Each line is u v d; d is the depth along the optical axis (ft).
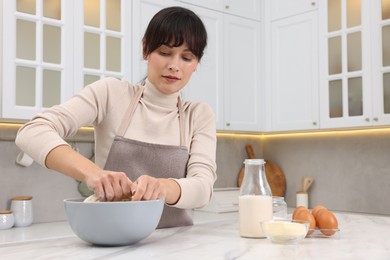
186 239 3.53
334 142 10.68
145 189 3.28
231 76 10.12
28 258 2.78
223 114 9.93
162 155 4.32
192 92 9.39
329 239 3.60
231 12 10.17
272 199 4.05
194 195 3.80
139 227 3.16
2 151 8.12
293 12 10.23
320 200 10.89
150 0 8.74
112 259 2.75
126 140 4.25
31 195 8.41
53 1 7.59
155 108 4.45
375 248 3.20
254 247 3.19
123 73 8.35
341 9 9.35
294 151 11.47
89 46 7.99
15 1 7.14
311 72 9.85
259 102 10.66
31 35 7.34
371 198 9.99
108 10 8.23
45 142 3.48
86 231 3.11
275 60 10.57
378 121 8.66
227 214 9.68
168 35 3.96
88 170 3.34
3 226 7.58
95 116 4.20
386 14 8.64
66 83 7.63
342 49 9.29
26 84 7.29
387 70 8.55
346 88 9.20
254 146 12.05
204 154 4.36
